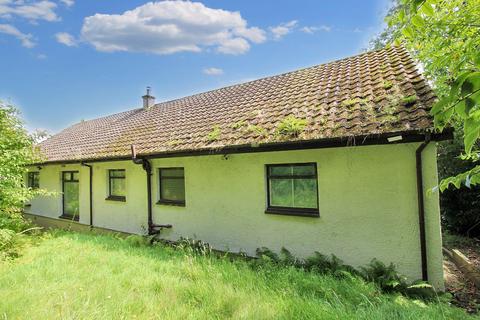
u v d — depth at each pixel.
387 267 5.29
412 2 1.73
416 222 5.21
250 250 7.36
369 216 5.67
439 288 5.00
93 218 12.12
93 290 4.75
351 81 7.66
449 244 8.87
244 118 8.13
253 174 7.32
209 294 4.43
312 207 6.54
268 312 3.74
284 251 6.49
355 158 5.83
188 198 8.68
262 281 4.91
